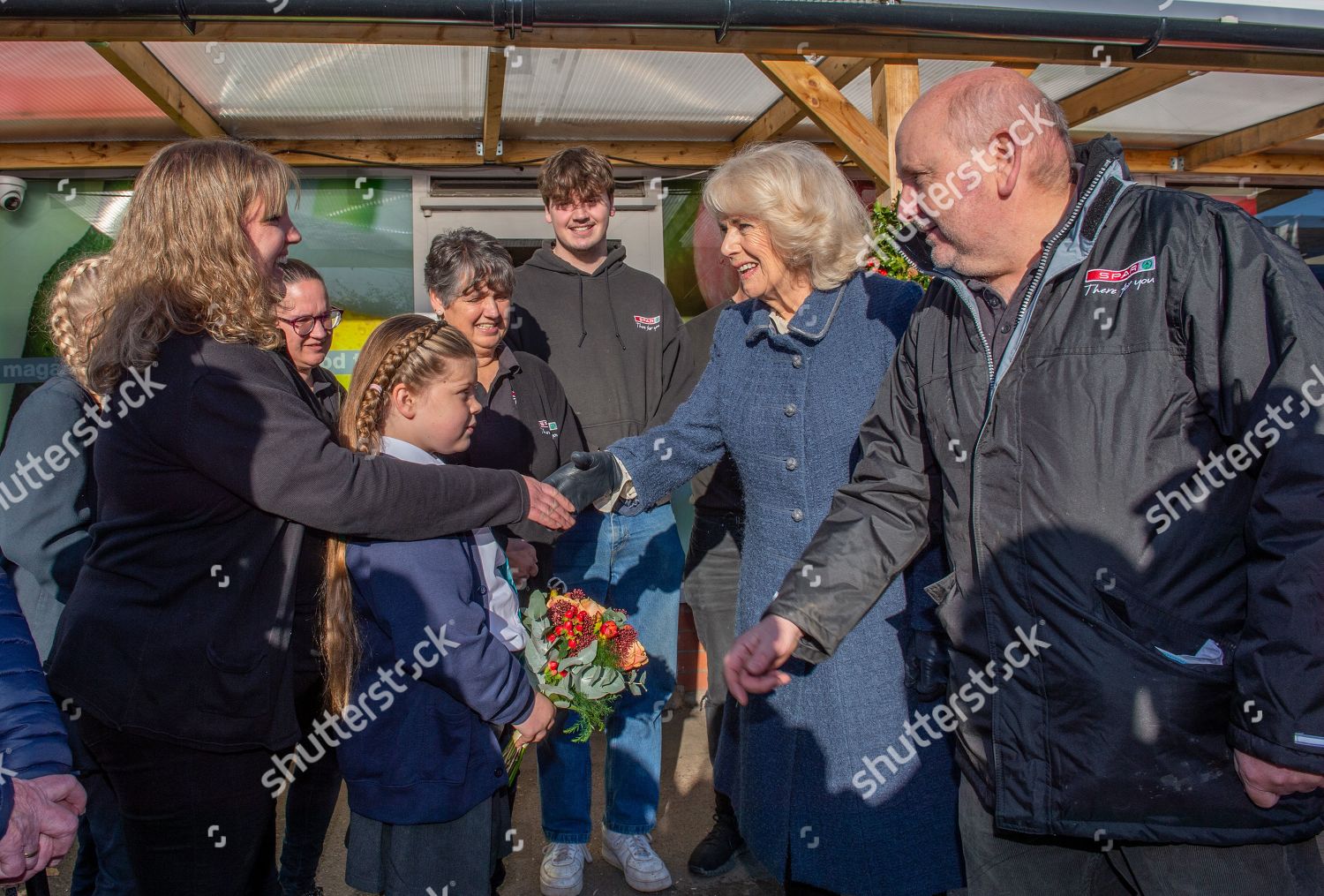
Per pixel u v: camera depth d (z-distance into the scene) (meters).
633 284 3.52
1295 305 1.41
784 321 2.29
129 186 4.71
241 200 1.77
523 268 3.52
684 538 4.90
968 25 3.25
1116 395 1.55
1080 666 1.57
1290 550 1.37
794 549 2.22
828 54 3.34
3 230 4.63
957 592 1.77
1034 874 1.77
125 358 1.68
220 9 2.80
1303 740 1.36
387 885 1.97
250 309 1.78
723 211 2.17
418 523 1.89
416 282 4.93
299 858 2.69
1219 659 1.52
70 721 2.08
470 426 2.15
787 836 2.15
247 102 4.19
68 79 3.79
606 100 4.32
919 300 2.08
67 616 1.71
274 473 1.71
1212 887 1.57
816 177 2.10
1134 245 1.56
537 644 2.19
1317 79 4.27
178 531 1.71
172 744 1.68
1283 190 5.68
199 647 1.68
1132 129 5.09
